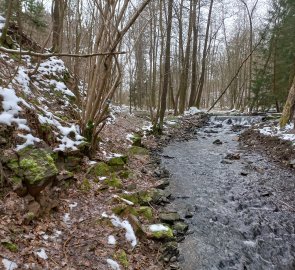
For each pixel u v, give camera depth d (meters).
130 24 7.41
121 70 8.55
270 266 5.34
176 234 6.00
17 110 6.08
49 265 4.01
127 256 4.84
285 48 20.38
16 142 5.50
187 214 6.86
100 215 5.63
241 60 37.19
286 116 14.01
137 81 30.08
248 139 14.76
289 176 9.56
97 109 8.38
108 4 7.40
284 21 21.66
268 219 6.88
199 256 5.44
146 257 5.02
